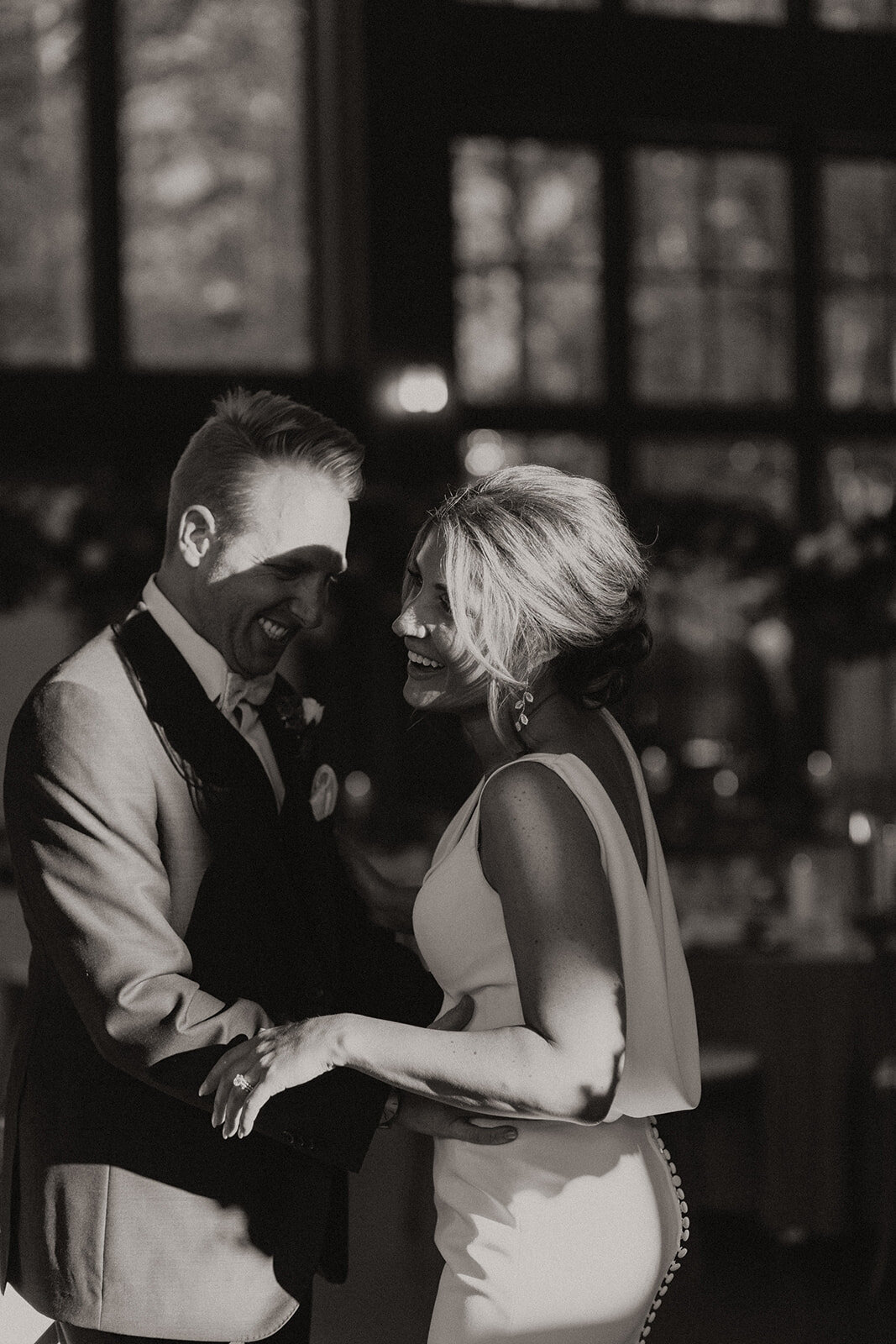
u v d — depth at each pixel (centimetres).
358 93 705
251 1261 186
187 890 187
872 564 567
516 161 745
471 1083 160
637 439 753
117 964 175
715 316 766
